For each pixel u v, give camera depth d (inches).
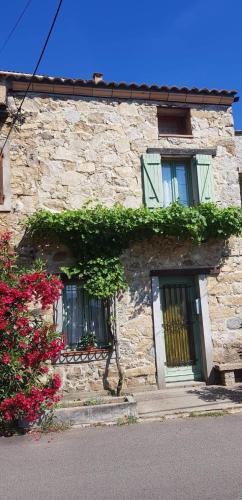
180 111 366.6
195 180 352.8
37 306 308.5
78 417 242.4
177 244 337.7
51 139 331.9
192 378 331.0
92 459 190.5
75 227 305.3
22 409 229.8
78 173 332.2
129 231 317.7
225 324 338.0
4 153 319.6
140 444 208.1
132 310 323.3
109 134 343.9
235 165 364.2
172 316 337.1
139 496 151.2
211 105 369.1
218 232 333.4
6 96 327.9
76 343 315.0
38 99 335.0
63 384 300.8
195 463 179.8
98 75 369.1
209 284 340.8
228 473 167.2
